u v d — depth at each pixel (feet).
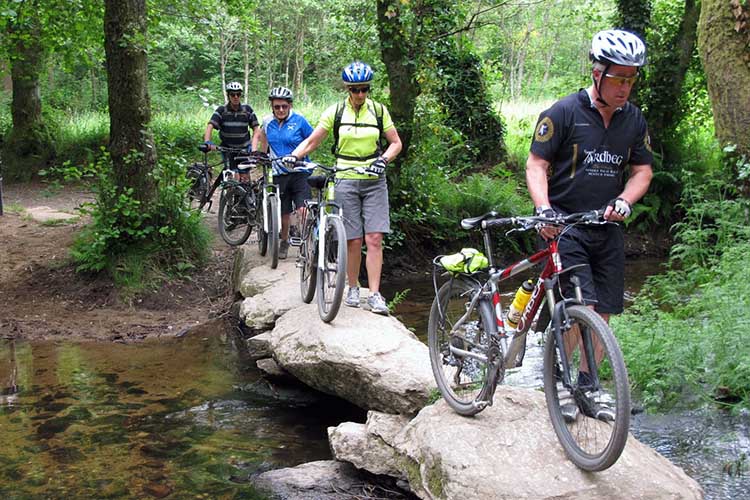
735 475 14.19
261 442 17.70
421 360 17.58
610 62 11.83
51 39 45.50
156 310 30.22
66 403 20.11
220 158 59.41
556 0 97.91
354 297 21.45
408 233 40.96
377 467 15.20
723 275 23.47
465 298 13.91
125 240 32.09
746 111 28.63
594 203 12.82
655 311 22.56
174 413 19.49
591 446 11.73
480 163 55.47
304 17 105.81
